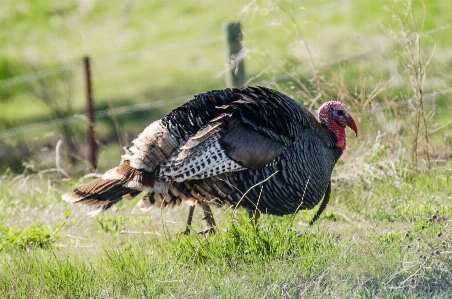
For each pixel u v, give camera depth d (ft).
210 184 78.28
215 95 79.51
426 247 69.72
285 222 82.28
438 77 113.80
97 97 185.57
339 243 73.36
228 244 72.49
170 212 90.53
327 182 83.46
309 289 64.13
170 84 188.96
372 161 96.73
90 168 114.62
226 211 79.46
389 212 84.17
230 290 63.36
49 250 77.46
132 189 77.66
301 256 68.49
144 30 216.33
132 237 84.12
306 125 81.00
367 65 150.82
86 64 123.95
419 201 85.51
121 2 235.20
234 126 77.41
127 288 67.56
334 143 85.46
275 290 63.82
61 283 68.54
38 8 236.22
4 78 195.52
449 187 91.30
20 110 181.37
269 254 71.05
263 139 77.97
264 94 79.92
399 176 95.66
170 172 76.28
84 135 166.61
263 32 188.85
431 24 175.11
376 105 100.94
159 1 231.91
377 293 62.85
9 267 72.49
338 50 160.15
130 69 197.98
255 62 172.24
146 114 176.45
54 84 189.98
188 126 77.56
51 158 149.18
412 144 98.78
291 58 168.55
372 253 68.74
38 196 101.24
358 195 92.38
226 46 108.17
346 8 186.29
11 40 218.18
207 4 224.74
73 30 221.87
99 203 77.05
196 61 197.26
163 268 69.46
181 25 215.92
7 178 115.96
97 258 77.15
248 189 78.48
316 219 82.48
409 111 99.96
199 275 67.87
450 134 107.14
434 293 62.69
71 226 88.12
